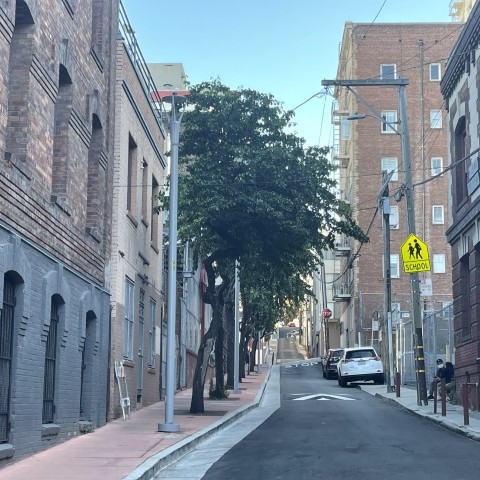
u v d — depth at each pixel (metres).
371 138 56.03
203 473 11.09
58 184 13.79
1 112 10.47
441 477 10.02
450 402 22.97
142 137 22.11
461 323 21.83
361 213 55.47
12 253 10.62
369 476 10.12
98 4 16.89
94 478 9.62
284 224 20.69
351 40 56.72
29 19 11.74
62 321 13.52
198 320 40.50
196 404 20.34
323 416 20.16
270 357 86.00
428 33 56.53
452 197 22.64
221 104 21.19
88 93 15.41
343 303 67.12
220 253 22.08
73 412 14.27
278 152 20.69
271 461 11.65
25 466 10.66
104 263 16.88
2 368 10.81
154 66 49.66
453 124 22.64
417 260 22.94
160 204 25.16
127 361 19.59
